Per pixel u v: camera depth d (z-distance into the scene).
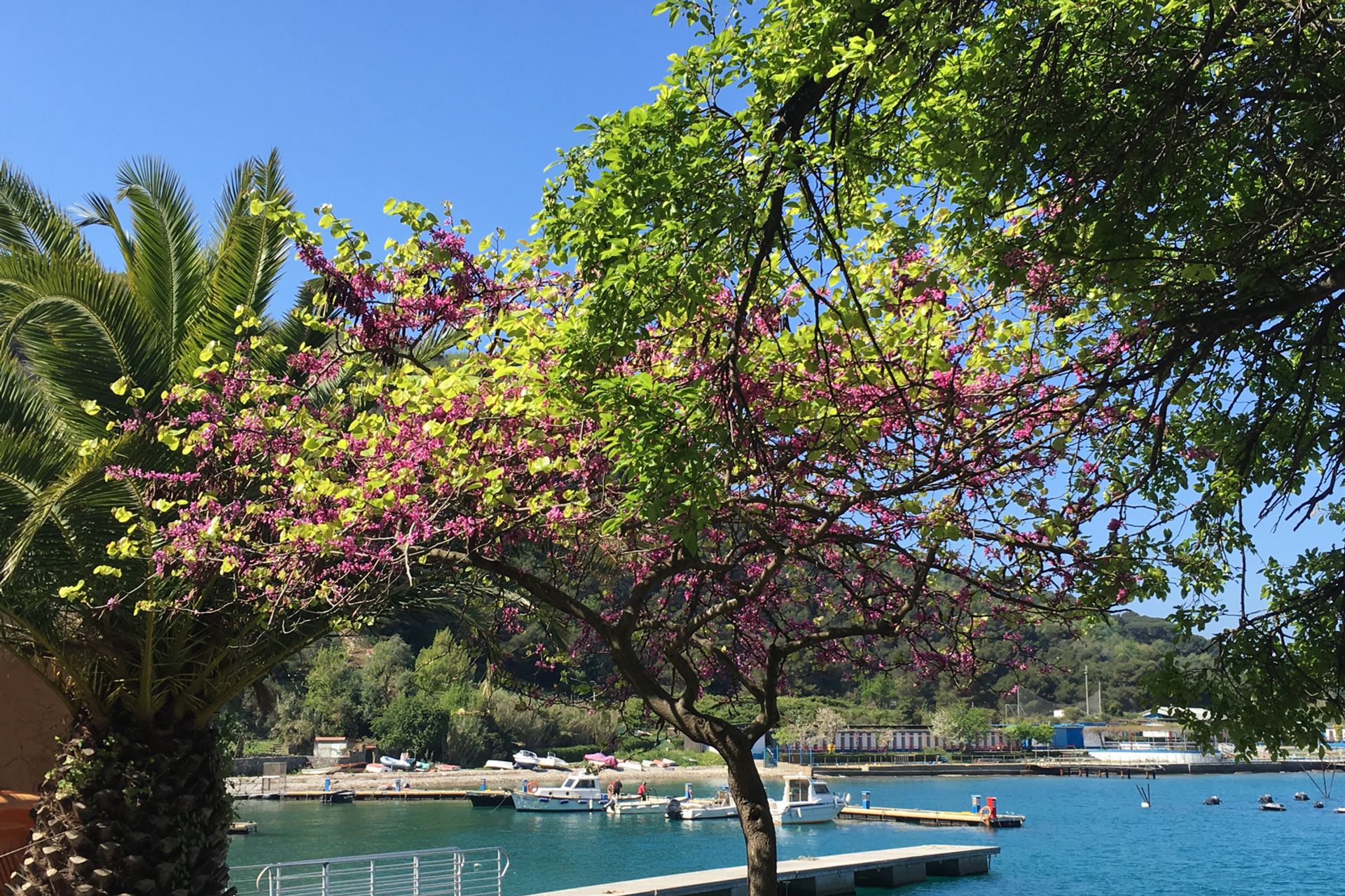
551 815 57.22
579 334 6.23
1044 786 89.88
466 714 80.06
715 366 6.07
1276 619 6.73
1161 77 5.94
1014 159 5.92
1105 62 6.06
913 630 8.59
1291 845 44.97
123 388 8.88
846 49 5.43
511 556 10.37
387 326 8.41
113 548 8.91
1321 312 6.22
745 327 6.98
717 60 5.81
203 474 8.90
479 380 7.83
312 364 9.05
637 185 5.66
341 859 15.38
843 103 6.11
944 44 5.54
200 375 8.98
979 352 7.26
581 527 8.39
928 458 6.66
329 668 84.44
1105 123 5.90
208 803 11.98
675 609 9.62
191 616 10.93
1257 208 6.11
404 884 27.91
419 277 8.52
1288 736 6.73
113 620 10.86
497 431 7.75
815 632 9.00
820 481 7.74
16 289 10.20
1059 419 7.07
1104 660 143.62
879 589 8.53
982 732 114.38
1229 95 5.56
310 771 77.06
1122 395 7.02
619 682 10.67
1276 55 5.64
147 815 11.21
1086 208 5.90
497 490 7.45
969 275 6.84
